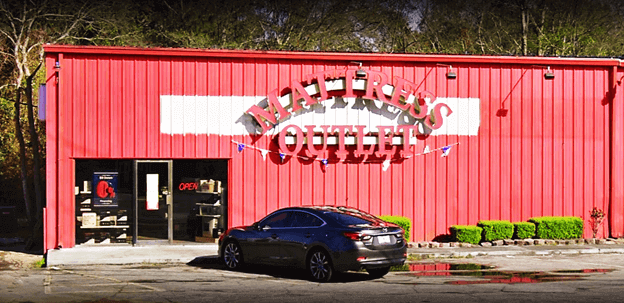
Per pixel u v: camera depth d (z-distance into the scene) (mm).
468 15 47469
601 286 13805
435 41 47031
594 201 22766
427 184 21891
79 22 37000
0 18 33656
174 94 20609
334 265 14195
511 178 22312
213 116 20844
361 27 45531
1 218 26328
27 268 17203
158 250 19422
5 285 14094
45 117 20578
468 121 22141
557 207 22547
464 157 22109
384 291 13211
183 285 14016
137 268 16969
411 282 14453
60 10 35656
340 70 21344
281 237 15336
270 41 42906
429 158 21938
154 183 20656
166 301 12164
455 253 19484
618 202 22875
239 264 16406
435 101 21875
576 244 21625
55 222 19938
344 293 12977
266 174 21141
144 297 12570
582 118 22766
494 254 19859
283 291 13227
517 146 22391
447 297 12492
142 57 20438
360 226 14289
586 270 16516
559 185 22562
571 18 44312
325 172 21406
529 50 44969
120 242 20453
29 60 33562
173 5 41625
